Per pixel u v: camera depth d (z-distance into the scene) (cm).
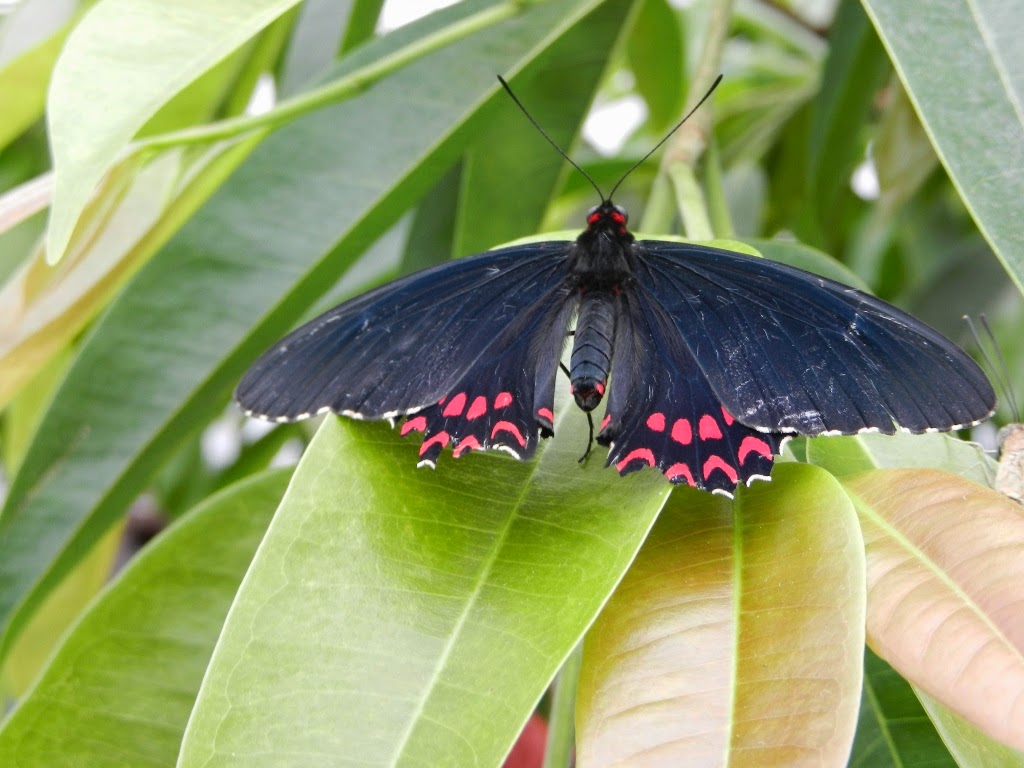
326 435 26
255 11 27
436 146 33
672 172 31
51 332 31
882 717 28
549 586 25
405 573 25
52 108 25
